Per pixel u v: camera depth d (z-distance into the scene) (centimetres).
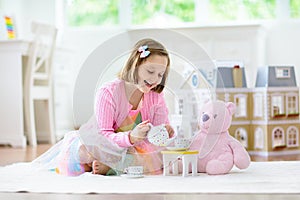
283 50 491
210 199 138
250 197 141
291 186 157
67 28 532
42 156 215
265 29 477
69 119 480
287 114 291
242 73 294
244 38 461
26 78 395
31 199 145
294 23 491
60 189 159
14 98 392
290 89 292
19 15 505
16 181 178
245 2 507
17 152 332
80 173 195
